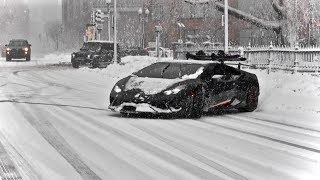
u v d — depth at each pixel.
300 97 15.77
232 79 12.55
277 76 21.91
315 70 25.19
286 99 15.22
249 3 58.69
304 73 24.45
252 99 13.11
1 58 54.53
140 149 7.55
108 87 19.53
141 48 54.56
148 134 8.92
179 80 11.30
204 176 6.05
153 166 6.48
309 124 10.90
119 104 11.10
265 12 43.00
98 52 35.94
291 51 26.14
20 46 46.59
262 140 8.69
